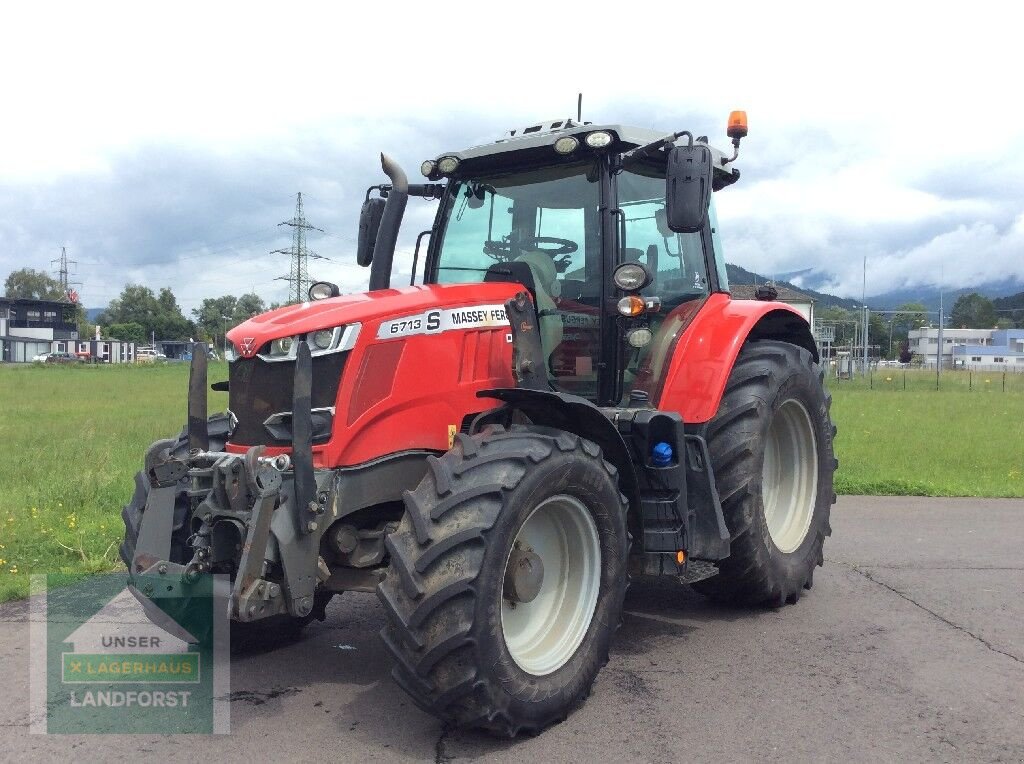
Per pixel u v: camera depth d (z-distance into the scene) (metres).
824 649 4.34
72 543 6.12
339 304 3.83
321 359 3.62
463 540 3.13
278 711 3.60
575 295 4.54
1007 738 3.34
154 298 135.00
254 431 3.70
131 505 4.19
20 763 3.14
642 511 4.16
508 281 4.49
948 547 6.59
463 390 3.99
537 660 3.47
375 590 3.57
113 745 3.28
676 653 4.29
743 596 4.91
